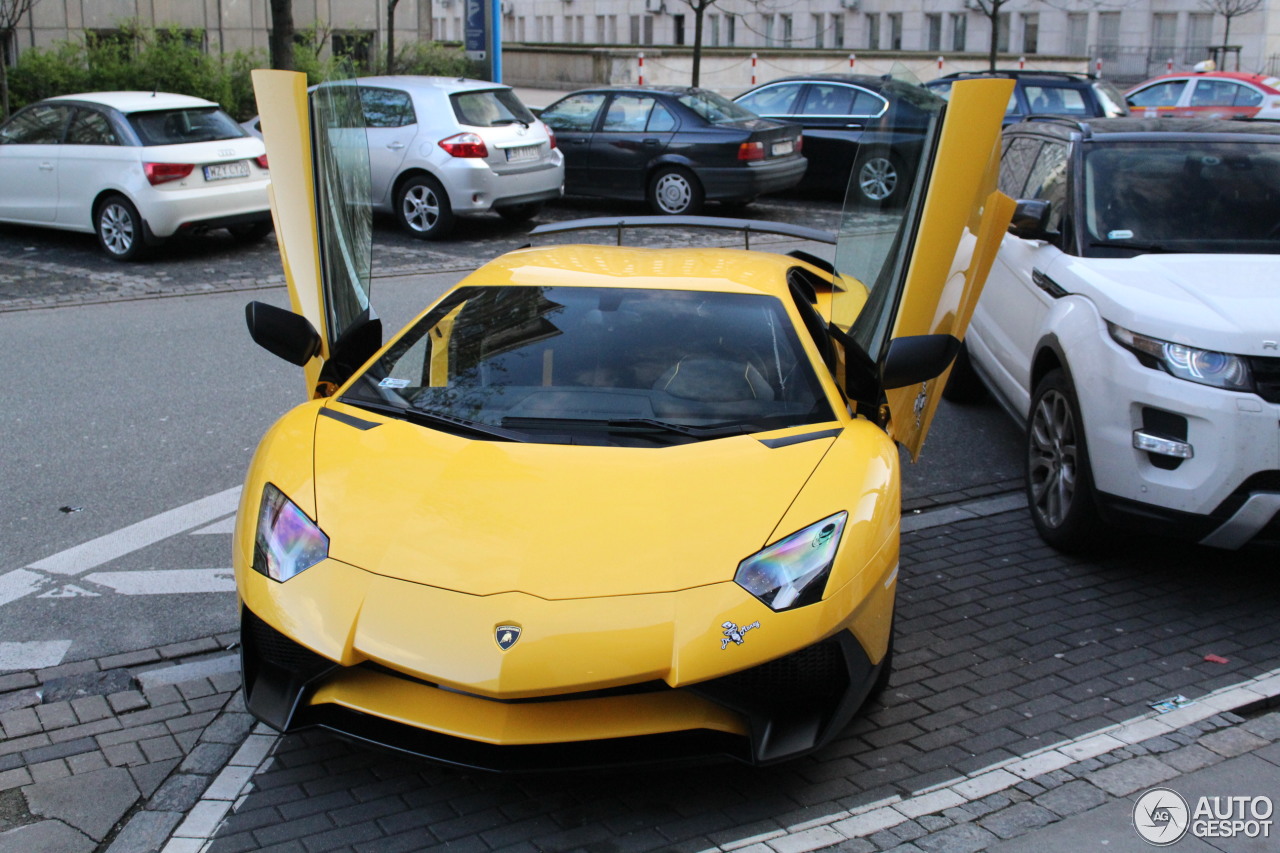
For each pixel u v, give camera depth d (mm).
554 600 3154
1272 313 4586
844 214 4691
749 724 3217
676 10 44969
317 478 3664
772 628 3182
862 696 3422
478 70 19984
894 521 3627
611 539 3324
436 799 3398
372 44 25062
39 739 3686
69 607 4641
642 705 3182
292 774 3516
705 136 14477
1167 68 39719
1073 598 4820
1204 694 4020
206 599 4727
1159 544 5402
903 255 4176
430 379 4168
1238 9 37531
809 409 4020
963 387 7648
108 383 7703
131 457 6359
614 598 3166
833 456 3736
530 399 4020
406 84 13289
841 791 3457
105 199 11672
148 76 18828
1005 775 3531
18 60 18766
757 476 3602
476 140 12859
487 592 3182
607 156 14953
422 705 3182
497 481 3562
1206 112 21328
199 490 5910
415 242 13148
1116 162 5957
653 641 3105
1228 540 4516
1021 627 4551
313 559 3381
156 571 4977
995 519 5742
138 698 3930
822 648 3285
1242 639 4449
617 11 46469
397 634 3137
